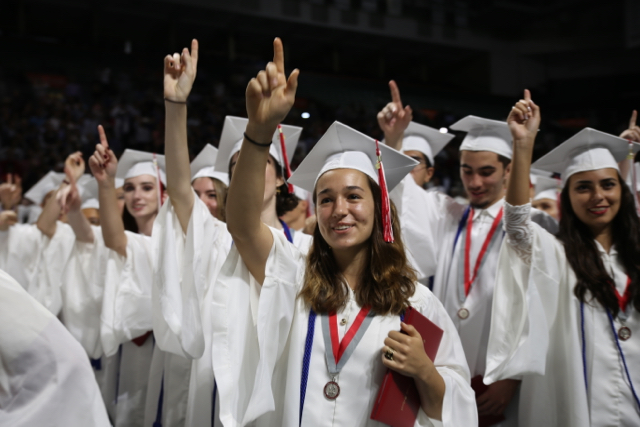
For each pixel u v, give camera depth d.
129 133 13.04
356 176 1.88
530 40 19.00
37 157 11.73
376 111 16.50
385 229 1.84
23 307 1.25
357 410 1.72
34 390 1.21
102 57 14.24
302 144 13.91
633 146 2.66
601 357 2.41
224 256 2.34
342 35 18.19
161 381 2.78
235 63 15.52
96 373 3.47
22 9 15.45
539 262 2.45
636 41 15.95
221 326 1.77
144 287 2.87
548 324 2.46
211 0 16.02
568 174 2.66
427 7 18.69
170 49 16.56
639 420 2.34
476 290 3.04
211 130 13.58
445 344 1.91
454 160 13.47
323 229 1.86
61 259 3.48
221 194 3.36
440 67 20.92
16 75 13.11
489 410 2.65
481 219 3.27
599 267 2.48
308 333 1.82
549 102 17.91
